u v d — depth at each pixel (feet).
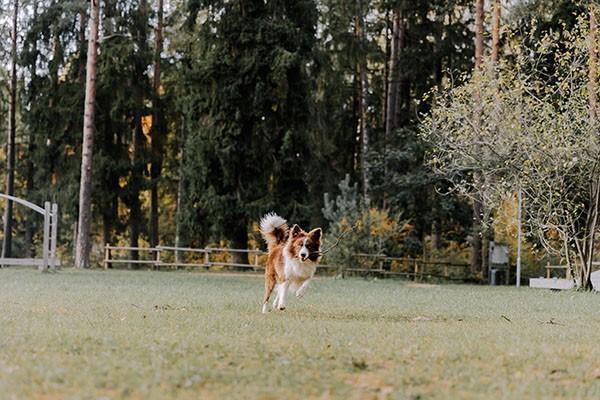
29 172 147.02
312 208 117.29
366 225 107.76
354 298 62.44
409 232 125.29
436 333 36.19
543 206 79.61
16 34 144.87
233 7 118.01
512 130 75.15
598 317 48.70
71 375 23.29
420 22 137.18
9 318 39.34
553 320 45.80
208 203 116.67
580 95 74.95
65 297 56.03
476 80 79.15
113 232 145.59
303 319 42.47
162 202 156.35
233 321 39.65
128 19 132.77
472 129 78.33
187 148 119.14
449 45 134.62
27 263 105.70
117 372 24.00
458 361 28.07
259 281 88.22
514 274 116.88
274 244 47.70
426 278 110.01
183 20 138.21
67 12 132.77
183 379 23.38
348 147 145.28
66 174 133.90
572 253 84.02
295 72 117.91
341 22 130.62
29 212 141.90
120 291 64.44
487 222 94.12
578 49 77.71
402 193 122.93
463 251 127.65
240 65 116.88
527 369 26.81
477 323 42.70
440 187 125.39
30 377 22.98
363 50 129.59
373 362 27.66
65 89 134.21
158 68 139.85
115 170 132.05
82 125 133.39
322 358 27.94
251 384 23.18
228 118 116.47
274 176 117.80
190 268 121.49
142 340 31.17
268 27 116.26
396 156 124.26
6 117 155.43
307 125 119.14
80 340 30.68
